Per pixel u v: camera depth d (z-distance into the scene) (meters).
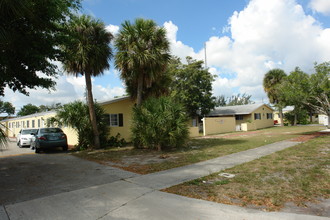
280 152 9.28
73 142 16.70
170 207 4.08
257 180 5.50
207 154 9.58
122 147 13.42
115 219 3.69
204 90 26.95
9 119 37.31
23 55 6.67
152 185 5.44
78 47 11.17
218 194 4.68
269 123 35.16
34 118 24.52
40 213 3.97
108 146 13.85
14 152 13.36
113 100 15.99
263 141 13.66
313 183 5.15
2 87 7.54
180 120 11.38
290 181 5.32
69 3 7.28
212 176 6.04
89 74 12.59
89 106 12.85
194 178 5.93
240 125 29.27
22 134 16.91
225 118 25.11
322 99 16.64
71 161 9.20
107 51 12.55
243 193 4.67
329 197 4.33
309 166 6.73
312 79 14.92
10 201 4.57
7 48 6.19
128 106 17.06
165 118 11.11
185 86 26.36
